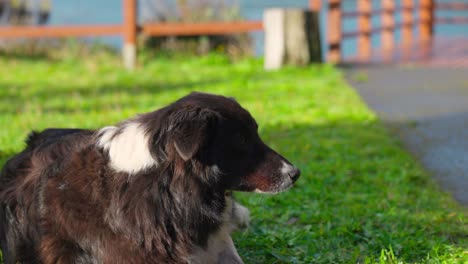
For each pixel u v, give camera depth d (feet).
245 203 18.25
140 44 49.11
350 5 93.50
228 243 13.70
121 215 12.15
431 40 57.21
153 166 12.00
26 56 50.01
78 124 28.12
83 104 33.19
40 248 13.00
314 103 31.55
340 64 44.91
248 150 12.66
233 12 51.06
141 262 12.22
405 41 57.47
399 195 18.78
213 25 44.19
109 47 51.85
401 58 47.60
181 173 11.91
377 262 14.19
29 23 54.34
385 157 22.80
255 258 14.96
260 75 40.78
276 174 12.83
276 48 42.86
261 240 15.55
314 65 42.93
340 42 45.75
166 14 51.01
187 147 11.19
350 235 15.75
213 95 12.73
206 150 12.07
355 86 36.68
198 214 12.30
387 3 54.39
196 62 46.03
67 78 41.93
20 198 13.38
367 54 50.80
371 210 17.48
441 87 35.09
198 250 12.64
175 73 42.91
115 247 12.27
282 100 32.68
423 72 40.37
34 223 13.04
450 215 17.12
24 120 29.55
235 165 12.55
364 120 28.27
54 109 32.24
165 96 34.83
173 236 12.22
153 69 44.42
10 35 44.34
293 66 42.83
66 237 12.66
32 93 37.01
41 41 51.29
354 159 22.57
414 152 23.56
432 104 30.91
